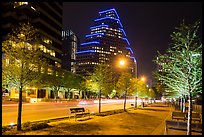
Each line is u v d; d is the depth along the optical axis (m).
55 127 16.22
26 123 17.27
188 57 13.41
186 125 14.90
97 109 41.25
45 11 90.94
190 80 13.41
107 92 31.48
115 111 32.56
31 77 15.30
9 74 14.88
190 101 13.45
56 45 101.50
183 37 13.79
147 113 31.86
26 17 75.94
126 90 38.97
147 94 82.81
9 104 48.12
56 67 97.62
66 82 83.38
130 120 21.86
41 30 86.69
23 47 15.41
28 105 46.31
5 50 14.87
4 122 20.20
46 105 48.50
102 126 17.22
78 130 15.14
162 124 19.56
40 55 16.56
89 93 123.94
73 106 48.03
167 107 51.06
